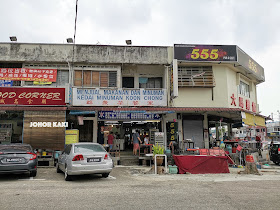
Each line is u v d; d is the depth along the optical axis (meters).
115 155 13.67
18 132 14.69
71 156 8.16
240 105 16.56
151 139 15.07
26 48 14.41
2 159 8.06
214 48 15.13
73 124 15.06
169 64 15.02
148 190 6.46
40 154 12.55
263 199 5.55
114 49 14.80
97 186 7.07
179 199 5.49
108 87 14.38
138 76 15.88
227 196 5.82
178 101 15.01
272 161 17.20
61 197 5.62
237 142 15.26
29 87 13.72
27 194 5.92
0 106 13.34
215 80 15.52
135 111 13.46
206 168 10.38
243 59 16.17
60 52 14.53
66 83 13.87
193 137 16.03
